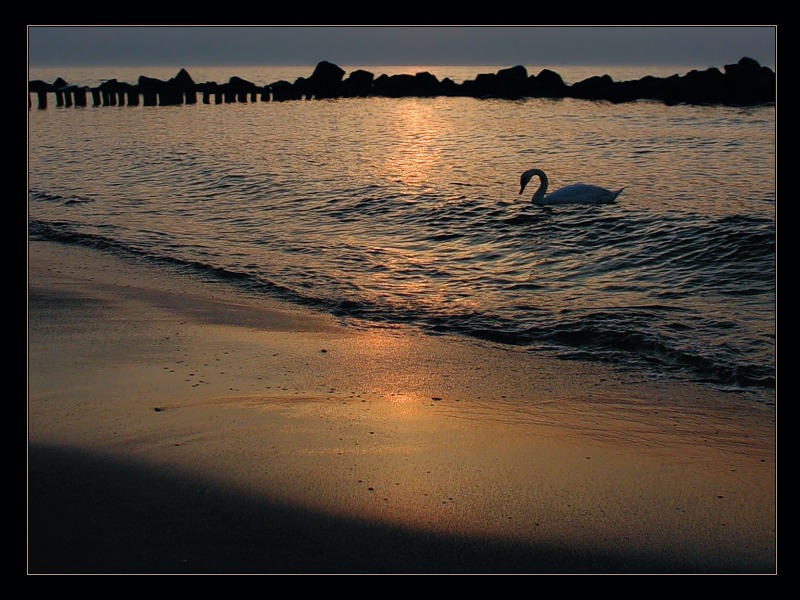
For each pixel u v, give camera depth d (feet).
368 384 24.20
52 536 15.23
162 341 27.86
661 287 34.73
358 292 35.14
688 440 20.43
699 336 28.32
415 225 48.93
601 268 38.34
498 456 19.02
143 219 51.60
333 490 17.04
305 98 174.09
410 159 77.61
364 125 113.91
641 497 17.16
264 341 28.30
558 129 104.88
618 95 154.81
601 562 14.87
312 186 61.82
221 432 19.89
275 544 15.14
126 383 23.49
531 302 33.37
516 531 15.72
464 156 80.23
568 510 16.51
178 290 35.01
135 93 160.15
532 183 64.18
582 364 26.35
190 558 14.66
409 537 15.44
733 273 36.01
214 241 45.24
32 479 17.29
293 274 38.11
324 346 27.91
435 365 26.14
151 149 86.94
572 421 21.61
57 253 42.27
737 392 23.80
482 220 49.73
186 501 16.46
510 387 24.25
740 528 15.97
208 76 391.86
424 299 34.12
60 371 24.47
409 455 18.90
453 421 21.34
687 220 45.39
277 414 21.33
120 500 16.44
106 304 32.45
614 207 52.13
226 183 64.39
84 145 91.86
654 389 24.11
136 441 19.22
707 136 93.50
